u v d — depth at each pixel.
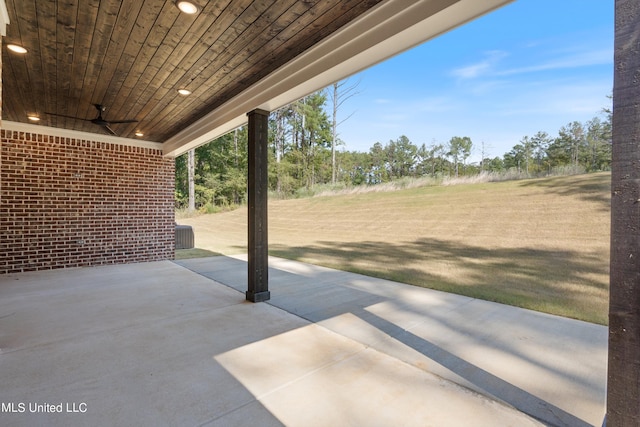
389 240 9.94
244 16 2.60
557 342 2.93
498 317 3.61
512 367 2.47
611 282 1.19
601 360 2.58
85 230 6.30
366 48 2.61
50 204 5.94
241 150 22.52
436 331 3.19
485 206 10.38
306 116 23.05
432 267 6.53
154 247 7.14
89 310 3.71
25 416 1.81
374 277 5.76
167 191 7.33
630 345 1.14
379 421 1.83
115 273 5.78
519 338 3.02
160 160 7.21
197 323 3.34
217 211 20.27
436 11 2.16
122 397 2.02
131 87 4.06
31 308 3.75
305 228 13.23
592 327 3.30
